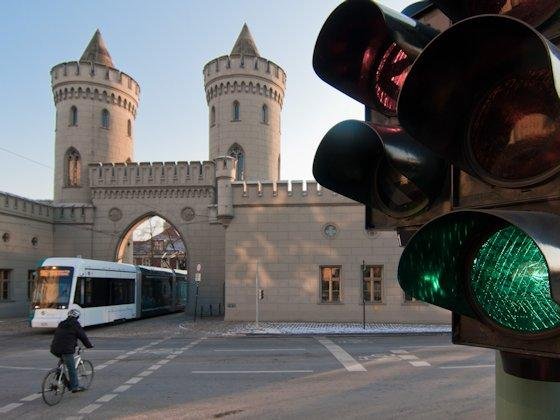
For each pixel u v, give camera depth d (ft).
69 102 128.67
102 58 138.72
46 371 39.75
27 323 85.56
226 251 84.38
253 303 83.25
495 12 6.03
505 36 5.04
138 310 93.61
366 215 8.30
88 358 46.29
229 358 45.78
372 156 7.91
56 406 28.14
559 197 5.11
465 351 49.67
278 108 141.08
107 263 82.48
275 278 83.30
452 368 39.83
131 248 142.82
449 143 5.93
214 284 106.73
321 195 83.61
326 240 83.25
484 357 45.50
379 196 7.89
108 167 110.01
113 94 132.67
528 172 5.35
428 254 6.18
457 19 6.34
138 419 25.55
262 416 25.96
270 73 136.98
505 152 5.58
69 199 125.59
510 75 5.52
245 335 67.00
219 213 84.43
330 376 36.73
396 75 7.38
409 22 6.60
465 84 5.75
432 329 71.36
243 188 84.74
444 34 5.14
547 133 5.19
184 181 108.99
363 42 7.37
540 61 5.16
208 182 108.78
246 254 84.02
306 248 83.41
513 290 5.63
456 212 5.38
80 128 127.95
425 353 48.39
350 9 6.76
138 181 109.60
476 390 31.71
